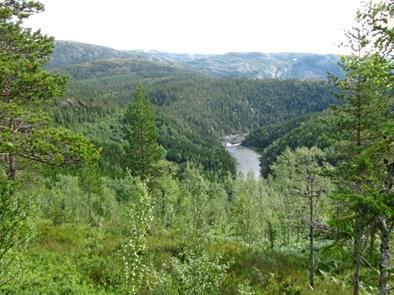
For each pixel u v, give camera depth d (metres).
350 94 18.81
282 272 16.64
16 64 14.63
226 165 140.62
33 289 9.73
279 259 18.97
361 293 14.12
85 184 41.62
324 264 18.06
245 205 31.22
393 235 6.64
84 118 152.00
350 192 6.28
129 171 34.06
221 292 12.59
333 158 21.53
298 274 16.69
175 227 29.05
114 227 24.42
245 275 15.59
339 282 15.63
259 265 17.27
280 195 54.28
